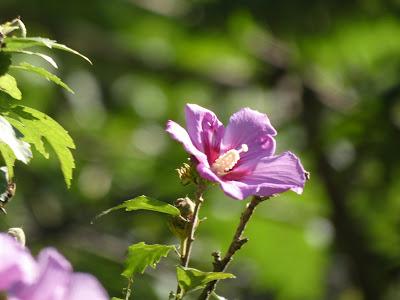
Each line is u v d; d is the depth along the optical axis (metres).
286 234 17.22
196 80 18.05
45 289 3.39
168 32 18.59
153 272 13.30
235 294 17.23
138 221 15.07
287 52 16.98
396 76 13.84
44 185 15.45
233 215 16.39
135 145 17.05
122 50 17.78
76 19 17.84
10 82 5.15
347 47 16.41
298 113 16.23
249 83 17.83
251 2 15.21
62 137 5.25
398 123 12.62
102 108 17.62
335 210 13.77
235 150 5.34
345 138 12.77
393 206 13.46
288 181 5.25
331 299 17.41
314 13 15.22
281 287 17.69
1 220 14.59
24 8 17.31
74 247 14.73
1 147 5.18
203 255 16.02
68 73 17.23
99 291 3.42
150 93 18.70
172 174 16.12
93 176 16.12
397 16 15.88
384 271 13.12
